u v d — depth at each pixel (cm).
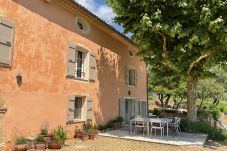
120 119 1605
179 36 1057
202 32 1037
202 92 3108
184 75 1338
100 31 1444
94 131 1177
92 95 1317
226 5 1030
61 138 935
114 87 1595
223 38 1024
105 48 1496
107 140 1117
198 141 1102
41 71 948
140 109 2028
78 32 1212
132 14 1170
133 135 1227
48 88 984
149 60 1473
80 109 1254
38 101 927
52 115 1000
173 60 1224
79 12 1202
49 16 1011
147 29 1088
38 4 951
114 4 1180
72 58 1143
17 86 830
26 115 866
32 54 905
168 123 1285
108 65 1525
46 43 984
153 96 4581
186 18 1105
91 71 1302
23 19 870
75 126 1155
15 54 827
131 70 1964
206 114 2431
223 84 3675
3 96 773
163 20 1112
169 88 3031
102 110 1421
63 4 1091
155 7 1109
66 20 1125
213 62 1220
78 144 989
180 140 1119
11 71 807
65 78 1095
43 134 917
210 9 1011
